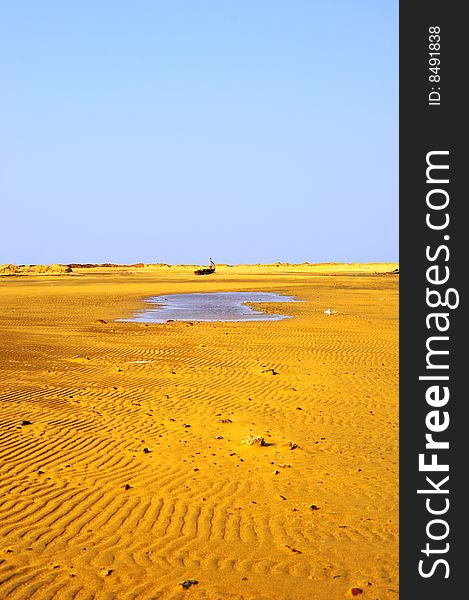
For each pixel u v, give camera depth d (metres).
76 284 74.44
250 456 11.13
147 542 7.73
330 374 18.78
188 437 12.27
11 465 10.36
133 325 31.20
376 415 14.13
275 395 16.09
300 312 39.19
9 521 8.23
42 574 6.90
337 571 7.11
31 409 13.95
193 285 71.94
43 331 28.09
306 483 9.84
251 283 76.81
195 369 19.28
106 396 15.56
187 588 6.63
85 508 8.73
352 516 8.63
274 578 6.90
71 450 11.30
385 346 24.33
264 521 8.41
